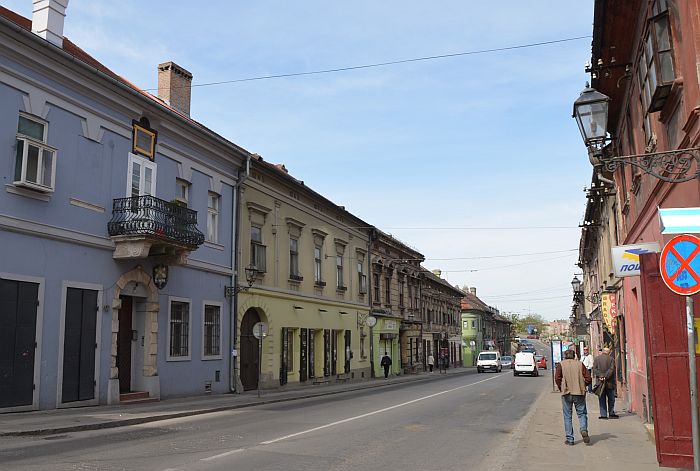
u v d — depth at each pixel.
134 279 18.50
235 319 23.95
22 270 14.88
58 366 15.70
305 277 30.86
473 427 14.04
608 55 12.77
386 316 42.62
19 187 14.86
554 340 27.22
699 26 7.56
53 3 16.81
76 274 16.48
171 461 9.06
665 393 7.63
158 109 19.56
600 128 7.92
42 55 15.44
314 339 31.95
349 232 37.75
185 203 21.45
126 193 18.38
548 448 10.95
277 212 28.17
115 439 11.34
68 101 16.45
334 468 8.88
